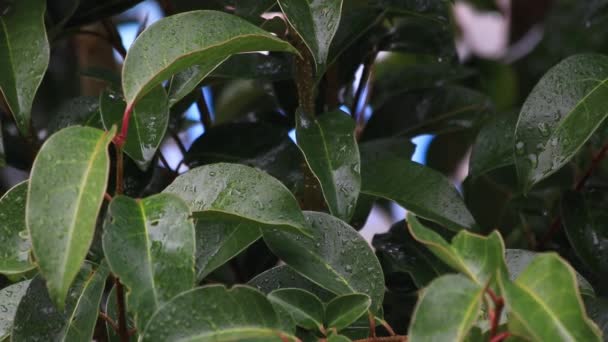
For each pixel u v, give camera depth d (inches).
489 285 42.0
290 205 45.3
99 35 56.3
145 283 42.6
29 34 48.0
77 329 44.7
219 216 45.5
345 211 47.8
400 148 56.7
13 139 54.9
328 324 45.1
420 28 56.8
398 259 51.1
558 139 47.6
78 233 42.0
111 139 43.2
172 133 55.5
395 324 53.2
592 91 47.9
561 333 40.8
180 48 44.7
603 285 51.9
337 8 46.5
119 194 43.8
